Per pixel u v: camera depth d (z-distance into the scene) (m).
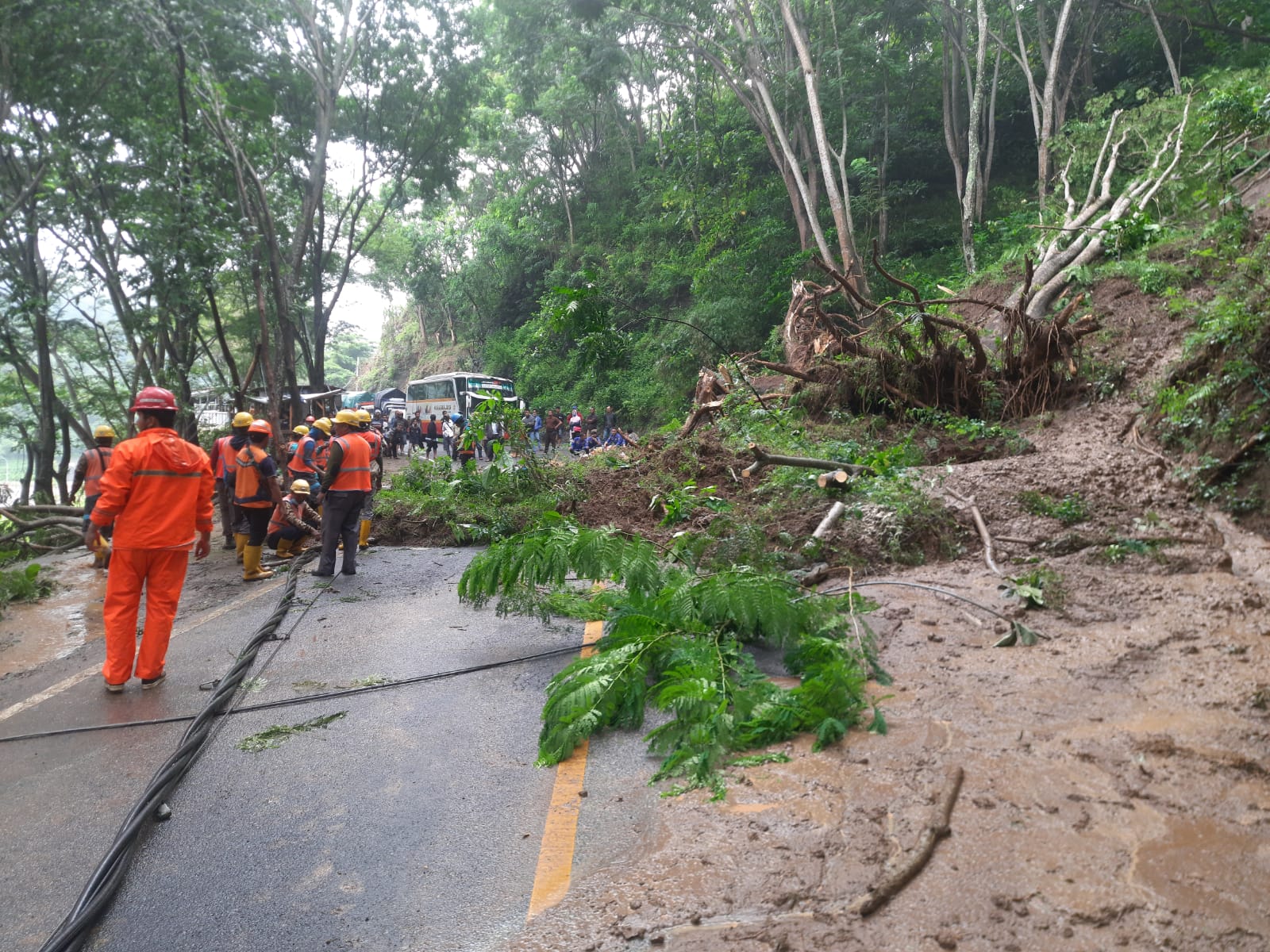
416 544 9.85
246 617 6.86
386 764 3.86
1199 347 8.54
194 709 4.79
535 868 2.87
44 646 6.62
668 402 28.33
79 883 3.04
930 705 3.73
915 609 5.21
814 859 2.61
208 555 10.20
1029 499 7.09
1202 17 26.89
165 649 5.30
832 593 5.64
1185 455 7.73
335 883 2.89
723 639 4.61
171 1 15.35
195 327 18.36
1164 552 5.79
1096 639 4.41
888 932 2.22
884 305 11.51
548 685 4.53
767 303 25.84
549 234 49.50
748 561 6.18
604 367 9.43
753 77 25.27
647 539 8.10
